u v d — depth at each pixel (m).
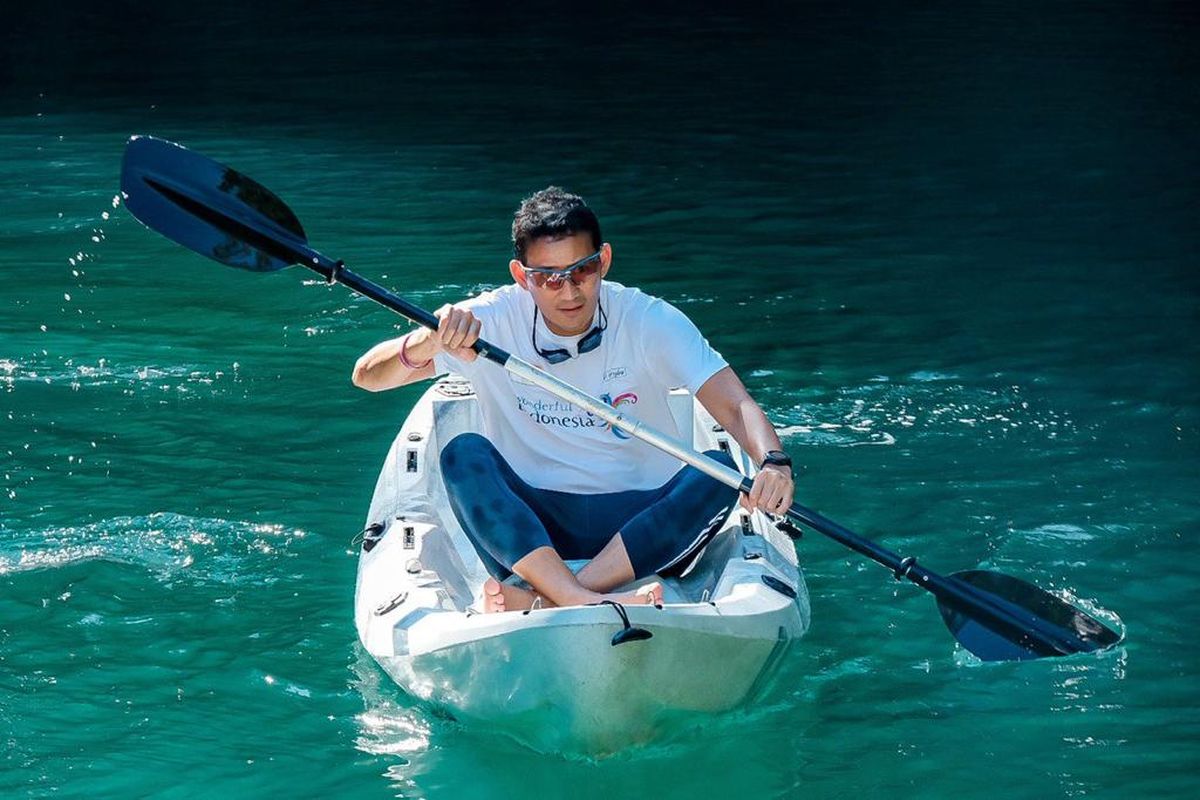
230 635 5.71
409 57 22.92
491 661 4.70
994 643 5.32
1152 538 6.46
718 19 27.17
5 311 9.86
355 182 14.28
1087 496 6.91
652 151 15.79
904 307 10.02
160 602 5.96
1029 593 5.34
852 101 18.62
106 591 6.04
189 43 24.30
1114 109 17.61
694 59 22.50
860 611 5.97
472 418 6.46
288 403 8.16
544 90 19.84
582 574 5.21
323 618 5.86
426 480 6.07
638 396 5.49
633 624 4.55
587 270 5.14
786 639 5.09
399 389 8.38
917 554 6.36
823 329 9.53
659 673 4.65
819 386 8.43
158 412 7.98
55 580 6.11
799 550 6.52
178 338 9.31
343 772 4.79
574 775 4.78
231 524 6.66
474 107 18.53
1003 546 6.40
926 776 4.78
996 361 8.85
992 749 4.94
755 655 4.93
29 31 25.47
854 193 13.68
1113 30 24.30
